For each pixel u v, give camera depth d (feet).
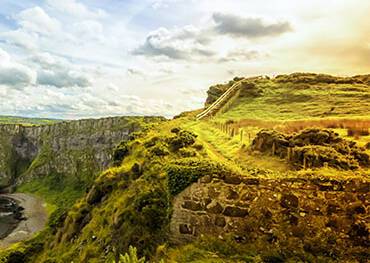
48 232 129.70
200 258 48.55
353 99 195.72
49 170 572.10
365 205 46.70
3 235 271.08
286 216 49.44
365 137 92.94
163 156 83.76
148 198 61.36
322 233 46.98
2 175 618.44
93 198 99.91
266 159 73.05
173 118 292.81
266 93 249.55
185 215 55.83
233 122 160.35
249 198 52.37
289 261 45.55
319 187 49.52
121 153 128.77
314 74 280.72
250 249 48.88
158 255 52.90
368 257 43.98
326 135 72.54
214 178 55.93
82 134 568.41
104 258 64.23
